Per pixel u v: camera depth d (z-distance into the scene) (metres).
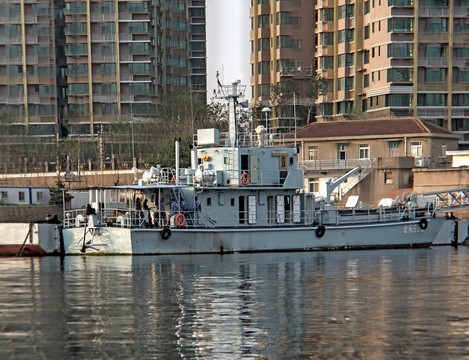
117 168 108.81
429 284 43.97
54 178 97.06
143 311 36.50
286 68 144.75
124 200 59.06
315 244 59.59
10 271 49.53
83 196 76.31
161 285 43.41
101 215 57.59
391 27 132.38
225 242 56.91
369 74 138.25
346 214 62.22
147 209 57.75
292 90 136.12
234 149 58.38
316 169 94.00
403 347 30.23
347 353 29.53
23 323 34.41
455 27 133.25
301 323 33.97
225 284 43.72
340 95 142.62
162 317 35.25
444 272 48.59
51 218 60.38
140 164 111.31
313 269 49.66
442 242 66.00
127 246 55.12
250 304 37.97
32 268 50.88
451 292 41.28
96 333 32.53
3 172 109.06
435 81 133.62
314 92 138.00
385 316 35.28
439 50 133.25
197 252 56.31
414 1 132.00
